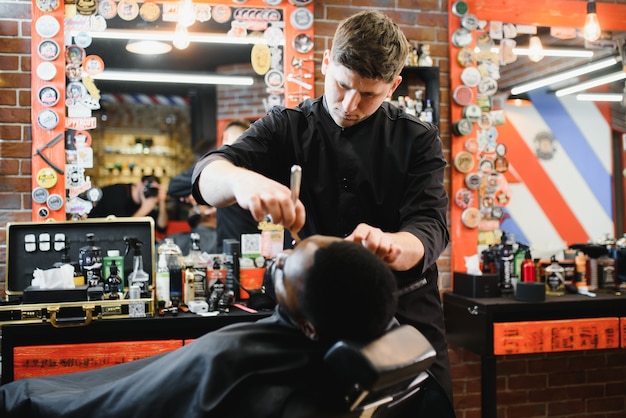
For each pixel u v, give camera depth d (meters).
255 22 3.50
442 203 1.74
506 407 3.83
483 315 3.18
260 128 1.79
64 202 3.27
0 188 3.22
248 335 1.12
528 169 4.45
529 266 3.61
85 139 3.31
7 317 2.60
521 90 4.21
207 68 4.94
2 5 3.23
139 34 3.42
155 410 1.12
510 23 3.84
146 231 3.14
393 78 1.53
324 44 3.60
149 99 6.12
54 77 3.25
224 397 1.06
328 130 1.80
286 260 1.04
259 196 1.15
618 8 3.95
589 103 4.54
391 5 3.69
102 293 2.75
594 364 3.96
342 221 1.83
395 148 1.79
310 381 1.09
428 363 1.03
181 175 5.00
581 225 4.55
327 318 0.97
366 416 1.08
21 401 1.28
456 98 3.70
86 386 1.33
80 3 3.30
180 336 2.80
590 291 3.69
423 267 1.50
